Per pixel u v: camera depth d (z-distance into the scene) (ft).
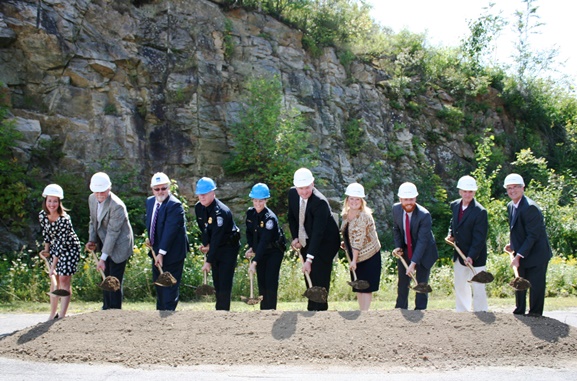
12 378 18.04
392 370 19.19
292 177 62.34
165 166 63.16
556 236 68.64
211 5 70.54
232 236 27.20
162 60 65.67
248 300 24.98
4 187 52.75
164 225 26.40
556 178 92.43
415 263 26.78
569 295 48.47
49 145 57.41
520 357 20.66
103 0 63.62
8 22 56.70
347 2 85.40
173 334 21.91
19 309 35.68
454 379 18.10
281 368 19.38
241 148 64.13
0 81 56.03
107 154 60.03
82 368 19.29
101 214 26.30
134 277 42.09
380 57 91.56
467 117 96.12
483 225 27.73
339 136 76.79
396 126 85.97
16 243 52.03
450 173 89.51
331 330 21.97
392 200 79.66
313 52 79.41
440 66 99.76
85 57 60.80
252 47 72.54
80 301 39.63
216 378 18.08
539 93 108.37
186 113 65.10
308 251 26.08
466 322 22.77
